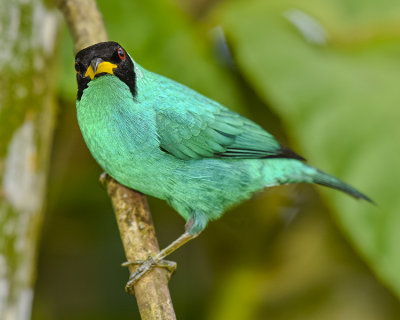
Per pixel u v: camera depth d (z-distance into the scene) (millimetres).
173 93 9016
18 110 8469
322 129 9992
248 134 9539
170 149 8766
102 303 13109
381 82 10359
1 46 8484
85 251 13203
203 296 13258
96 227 13195
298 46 10914
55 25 9172
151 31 11266
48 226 12812
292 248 12477
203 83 11312
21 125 8461
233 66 12117
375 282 11984
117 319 13070
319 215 12414
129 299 13133
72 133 12102
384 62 10852
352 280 12102
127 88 8516
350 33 11422
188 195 9039
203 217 9195
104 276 13195
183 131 8883
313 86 10305
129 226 8117
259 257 12602
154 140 8594
